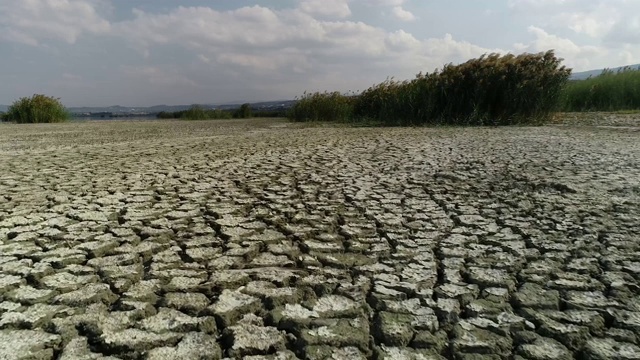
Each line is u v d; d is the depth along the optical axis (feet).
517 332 4.51
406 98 37.35
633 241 7.02
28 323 4.64
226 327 4.60
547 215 8.47
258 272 5.98
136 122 59.00
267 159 16.21
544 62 33.09
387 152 17.49
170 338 4.39
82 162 15.92
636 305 5.03
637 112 37.42
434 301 5.13
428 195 10.18
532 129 27.22
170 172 13.50
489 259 6.39
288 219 8.41
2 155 18.25
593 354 4.16
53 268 6.06
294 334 4.49
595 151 16.40
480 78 33.42
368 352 4.19
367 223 8.13
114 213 8.77
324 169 13.75
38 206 9.32
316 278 5.79
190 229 7.80
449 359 4.10
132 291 5.39
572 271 5.96
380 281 5.67
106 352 4.18
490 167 13.46
